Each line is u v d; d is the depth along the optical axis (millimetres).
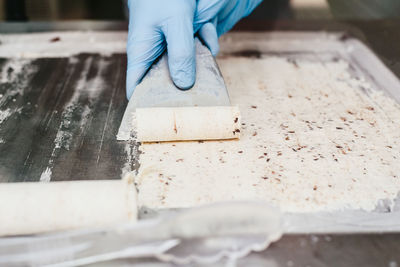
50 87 1374
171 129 1082
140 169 1022
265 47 1641
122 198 827
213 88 1181
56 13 2434
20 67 1480
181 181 987
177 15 1188
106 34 1659
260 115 1232
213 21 1421
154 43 1250
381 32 1744
